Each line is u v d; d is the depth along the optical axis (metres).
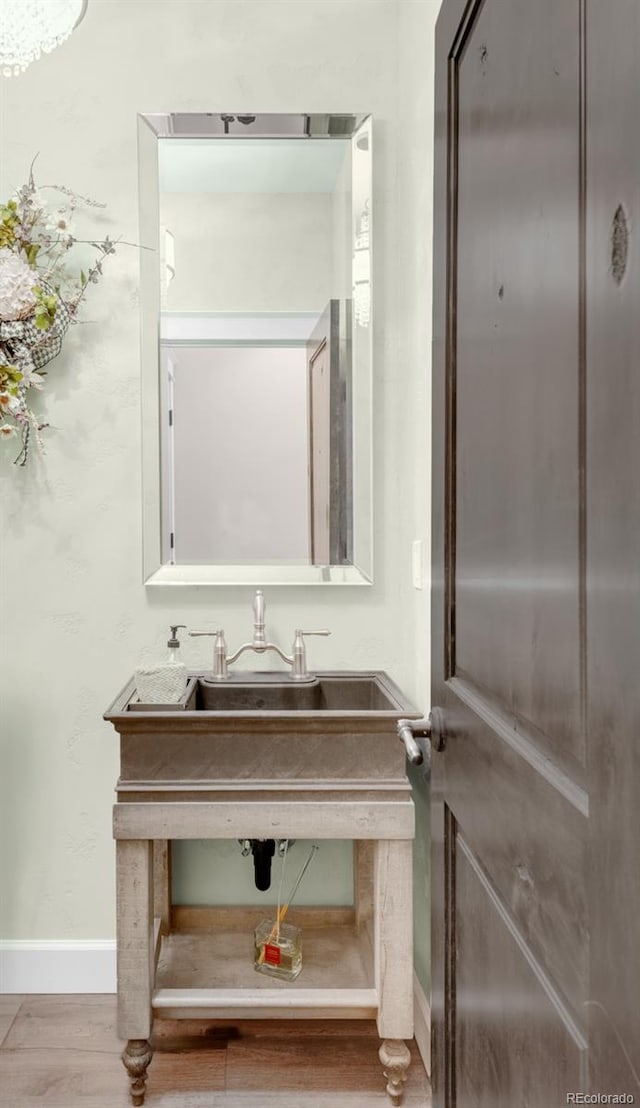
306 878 2.09
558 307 0.63
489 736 0.83
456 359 1.02
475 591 0.92
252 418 2.07
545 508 0.67
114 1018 1.90
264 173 2.04
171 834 1.56
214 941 1.95
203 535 2.07
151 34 2.02
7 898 2.04
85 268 2.02
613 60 0.52
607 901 0.52
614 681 0.52
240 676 1.97
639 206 0.48
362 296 2.05
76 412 2.03
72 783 2.05
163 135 2.02
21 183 2.01
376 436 2.08
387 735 1.58
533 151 0.70
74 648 2.05
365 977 1.76
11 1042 1.79
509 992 0.77
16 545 2.04
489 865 0.84
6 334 1.86
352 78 2.04
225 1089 1.63
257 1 2.03
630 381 0.50
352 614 2.08
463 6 0.95
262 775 1.58
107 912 2.05
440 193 1.09
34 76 2.00
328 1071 1.69
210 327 2.05
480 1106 0.88
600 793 0.54
